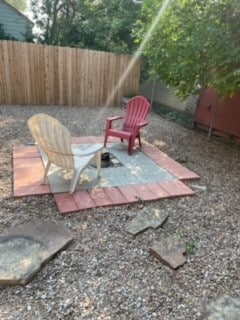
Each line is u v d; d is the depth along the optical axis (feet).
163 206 9.52
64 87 25.18
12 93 23.47
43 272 6.27
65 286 5.97
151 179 11.28
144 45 17.13
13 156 12.24
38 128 8.53
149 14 16.21
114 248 7.23
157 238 7.76
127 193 9.94
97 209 8.88
